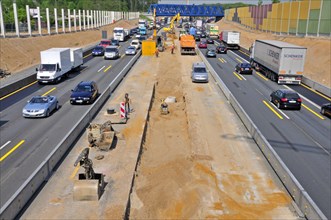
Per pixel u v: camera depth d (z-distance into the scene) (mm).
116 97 31500
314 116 27234
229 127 23719
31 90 34188
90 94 29125
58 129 22578
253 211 13305
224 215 13008
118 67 47969
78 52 44438
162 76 42781
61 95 32219
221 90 35312
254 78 42625
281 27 79500
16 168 16719
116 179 15484
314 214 12164
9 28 81125
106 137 19688
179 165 17562
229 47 74250
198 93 34125
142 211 13445
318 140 21766
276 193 14727
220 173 16578
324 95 34875
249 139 21344
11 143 19969
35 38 63062
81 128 21719
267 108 29109
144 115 25922
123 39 84250
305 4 66812
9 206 11859
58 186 14656
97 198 13539
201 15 108812
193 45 61688
